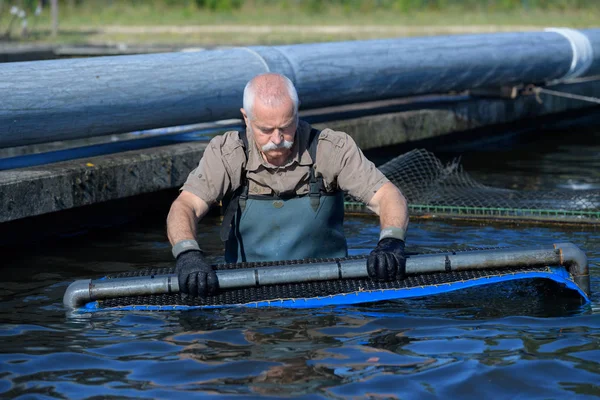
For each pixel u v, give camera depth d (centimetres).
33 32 3812
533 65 1426
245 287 619
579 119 1717
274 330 572
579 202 966
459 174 1166
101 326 588
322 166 636
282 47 1115
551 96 1650
